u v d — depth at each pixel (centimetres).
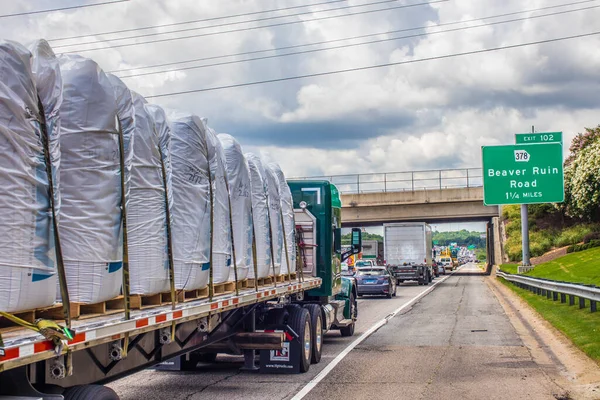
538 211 6794
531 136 3531
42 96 483
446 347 1525
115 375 631
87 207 539
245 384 1095
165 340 688
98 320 543
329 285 1451
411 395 996
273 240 1088
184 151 732
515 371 1199
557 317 1989
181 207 719
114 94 575
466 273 7938
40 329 438
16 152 445
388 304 2950
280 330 1183
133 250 629
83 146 540
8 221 438
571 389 1028
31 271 454
